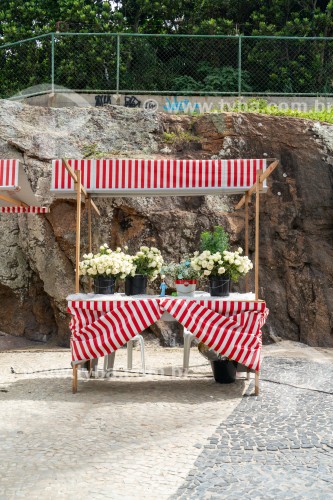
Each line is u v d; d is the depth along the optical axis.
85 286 10.23
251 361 6.26
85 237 10.32
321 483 3.83
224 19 17.48
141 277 7.03
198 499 3.59
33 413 5.49
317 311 10.26
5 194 8.16
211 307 6.37
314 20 16.94
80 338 6.39
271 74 12.95
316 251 10.51
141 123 11.39
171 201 10.64
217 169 6.72
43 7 18.64
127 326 6.33
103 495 3.65
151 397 6.15
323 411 5.58
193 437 4.77
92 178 6.89
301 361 8.33
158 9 18.02
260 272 10.47
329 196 10.65
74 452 4.42
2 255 10.70
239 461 4.23
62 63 12.38
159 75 12.76
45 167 10.67
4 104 11.18
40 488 3.76
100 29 17.41
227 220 10.54
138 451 4.44
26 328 10.70
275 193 10.70
